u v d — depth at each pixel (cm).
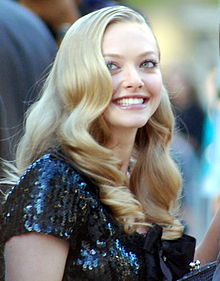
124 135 561
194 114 1103
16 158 566
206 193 1007
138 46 548
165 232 579
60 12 847
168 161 596
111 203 531
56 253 507
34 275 503
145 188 592
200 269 545
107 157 536
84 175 530
